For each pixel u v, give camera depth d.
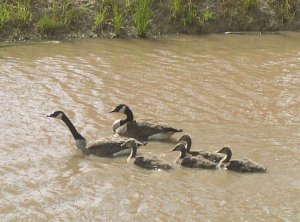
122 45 24.73
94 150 14.88
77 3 26.81
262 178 13.68
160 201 12.59
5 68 21.09
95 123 16.80
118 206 12.34
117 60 22.69
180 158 14.59
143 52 23.88
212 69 22.00
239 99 19.05
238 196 12.84
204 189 13.15
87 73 20.97
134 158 14.73
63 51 23.56
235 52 24.33
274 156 14.86
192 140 15.82
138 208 12.27
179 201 12.59
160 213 12.09
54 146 15.22
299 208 12.38
